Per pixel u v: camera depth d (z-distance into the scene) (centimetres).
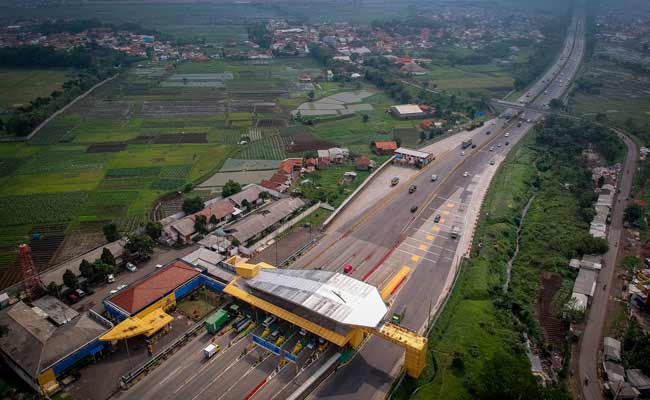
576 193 18212
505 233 15588
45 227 15862
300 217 16325
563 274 13375
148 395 9456
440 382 9662
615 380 9662
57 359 9694
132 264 13638
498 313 11744
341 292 10544
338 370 10056
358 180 19512
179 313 11856
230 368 10119
